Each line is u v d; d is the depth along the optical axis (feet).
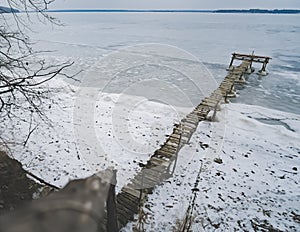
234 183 19.34
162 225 14.33
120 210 14.48
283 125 31.78
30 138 23.16
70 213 1.27
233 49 89.71
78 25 182.50
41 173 18.49
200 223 14.98
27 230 1.01
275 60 74.23
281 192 18.72
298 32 152.05
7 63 13.46
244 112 35.09
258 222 15.67
